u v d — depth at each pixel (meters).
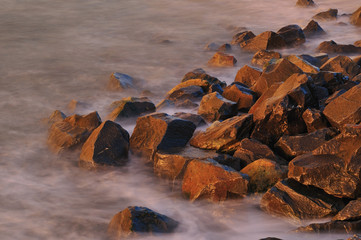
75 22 22.98
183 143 8.23
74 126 9.15
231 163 7.44
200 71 12.74
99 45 18.70
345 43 16.88
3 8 26.12
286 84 8.70
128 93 12.86
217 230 6.44
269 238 5.60
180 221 6.61
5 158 9.09
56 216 7.05
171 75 14.67
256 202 6.72
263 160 7.02
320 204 6.16
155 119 8.37
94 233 6.61
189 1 27.53
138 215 6.05
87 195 7.66
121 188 7.80
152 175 7.98
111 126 8.34
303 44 16.20
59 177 8.26
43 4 27.16
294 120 8.02
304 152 7.37
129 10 25.48
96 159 8.08
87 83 14.07
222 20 22.70
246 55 16.12
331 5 24.69
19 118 11.32
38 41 19.50
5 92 13.30
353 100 7.57
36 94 13.15
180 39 19.25
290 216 6.25
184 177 7.26
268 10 24.38
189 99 10.76
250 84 11.38
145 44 18.67
